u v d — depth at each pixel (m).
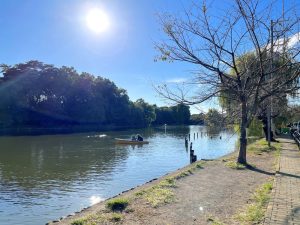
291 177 14.04
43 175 26.78
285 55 15.23
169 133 89.62
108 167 30.69
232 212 9.27
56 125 98.69
